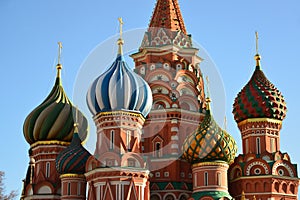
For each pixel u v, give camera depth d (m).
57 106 80.94
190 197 67.38
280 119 75.25
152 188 71.75
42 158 80.00
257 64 78.38
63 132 80.00
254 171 71.38
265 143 73.56
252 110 74.31
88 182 64.81
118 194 62.16
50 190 77.62
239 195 71.25
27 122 81.56
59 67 85.06
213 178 67.25
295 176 71.75
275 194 70.06
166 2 83.69
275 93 75.50
